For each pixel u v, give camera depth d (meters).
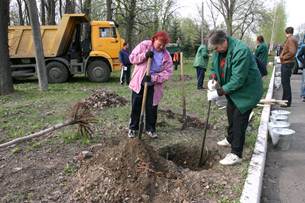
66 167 5.21
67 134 6.73
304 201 4.80
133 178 4.55
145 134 6.72
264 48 12.08
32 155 5.83
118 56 18.16
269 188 5.17
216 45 5.06
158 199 4.34
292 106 11.02
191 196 4.35
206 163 5.93
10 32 18.56
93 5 34.09
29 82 19.06
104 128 7.23
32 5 13.62
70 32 18.23
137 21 33.78
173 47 26.50
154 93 6.40
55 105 10.23
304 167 5.93
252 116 8.34
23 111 9.42
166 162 5.04
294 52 10.43
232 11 38.00
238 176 4.95
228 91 5.11
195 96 11.59
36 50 13.93
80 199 4.39
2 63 12.94
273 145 6.87
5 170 5.26
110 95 9.59
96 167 4.86
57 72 18.06
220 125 7.65
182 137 6.73
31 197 4.46
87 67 18.20
